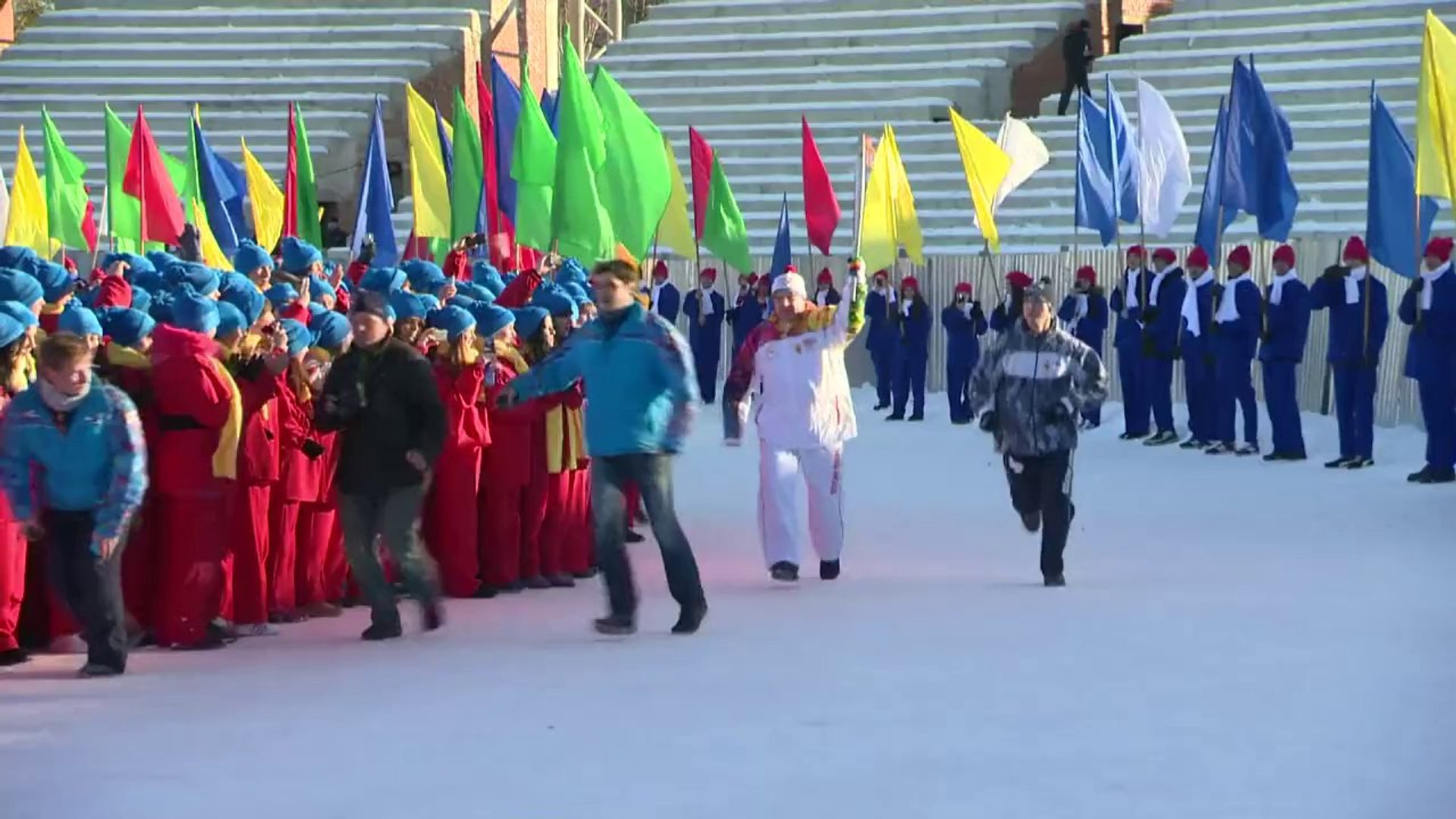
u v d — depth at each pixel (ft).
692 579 41.55
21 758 30.17
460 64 163.43
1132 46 151.02
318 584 44.50
